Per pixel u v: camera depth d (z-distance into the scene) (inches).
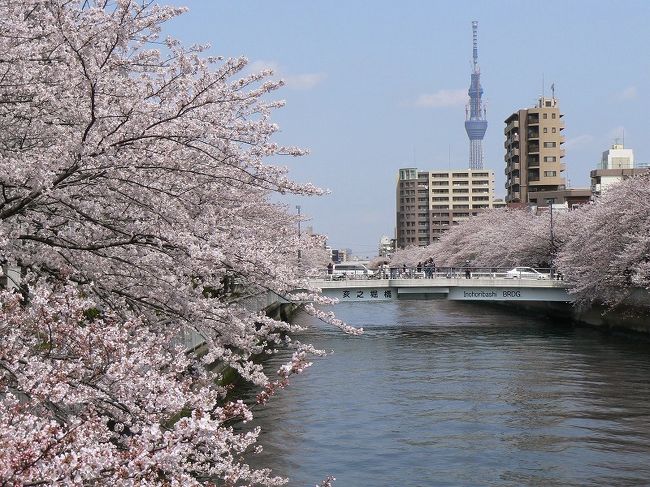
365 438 847.1
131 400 282.4
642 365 1315.2
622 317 1803.6
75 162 359.6
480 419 936.9
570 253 2030.0
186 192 423.2
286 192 427.2
